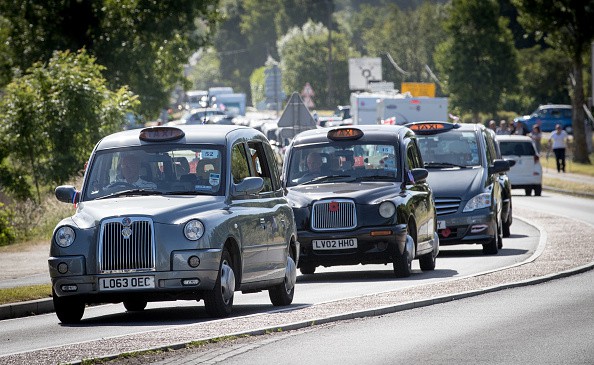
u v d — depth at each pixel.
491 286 39.97
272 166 39.06
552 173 138.38
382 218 46.38
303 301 39.25
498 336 28.81
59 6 142.38
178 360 25.45
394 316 33.34
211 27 152.12
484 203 56.16
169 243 33.41
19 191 89.56
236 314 35.53
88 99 91.62
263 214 36.81
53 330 33.50
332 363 25.06
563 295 37.84
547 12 151.00
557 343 27.39
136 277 33.44
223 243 33.97
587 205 93.88
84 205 35.06
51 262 33.94
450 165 58.72
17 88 91.75
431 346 27.33
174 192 35.44
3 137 90.62
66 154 91.12
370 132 49.81
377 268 53.44
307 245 46.69
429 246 49.91
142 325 33.59
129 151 36.41
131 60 144.62
